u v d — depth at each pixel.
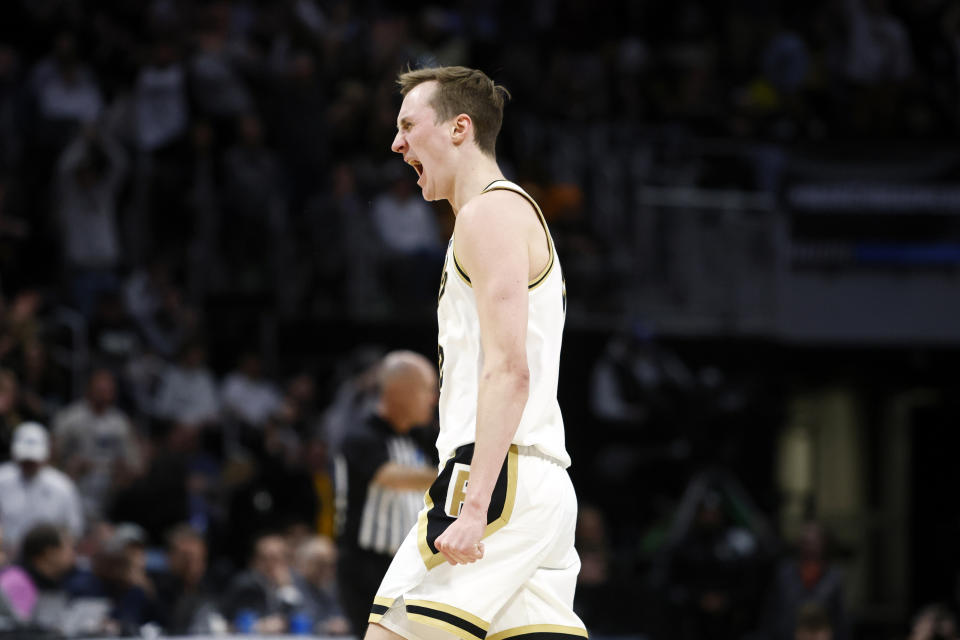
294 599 17.97
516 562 6.79
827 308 32.94
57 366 24.02
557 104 32.00
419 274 28.48
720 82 34.88
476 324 6.93
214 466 23.38
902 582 36.56
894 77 34.62
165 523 20.61
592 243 29.92
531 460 6.89
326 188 29.19
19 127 28.02
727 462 27.64
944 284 33.22
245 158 28.14
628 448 27.88
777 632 21.73
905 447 37.19
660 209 30.98
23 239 27.25
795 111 33.84
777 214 32.38
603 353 29.73
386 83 30.34
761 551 23.16
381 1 34.03
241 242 28.08
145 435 24.22
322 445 22.83
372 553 12.10
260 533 20.95
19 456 18.25
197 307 27.88
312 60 30.62
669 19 35.59
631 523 27.66
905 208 33.03
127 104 28.56
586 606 21.06
